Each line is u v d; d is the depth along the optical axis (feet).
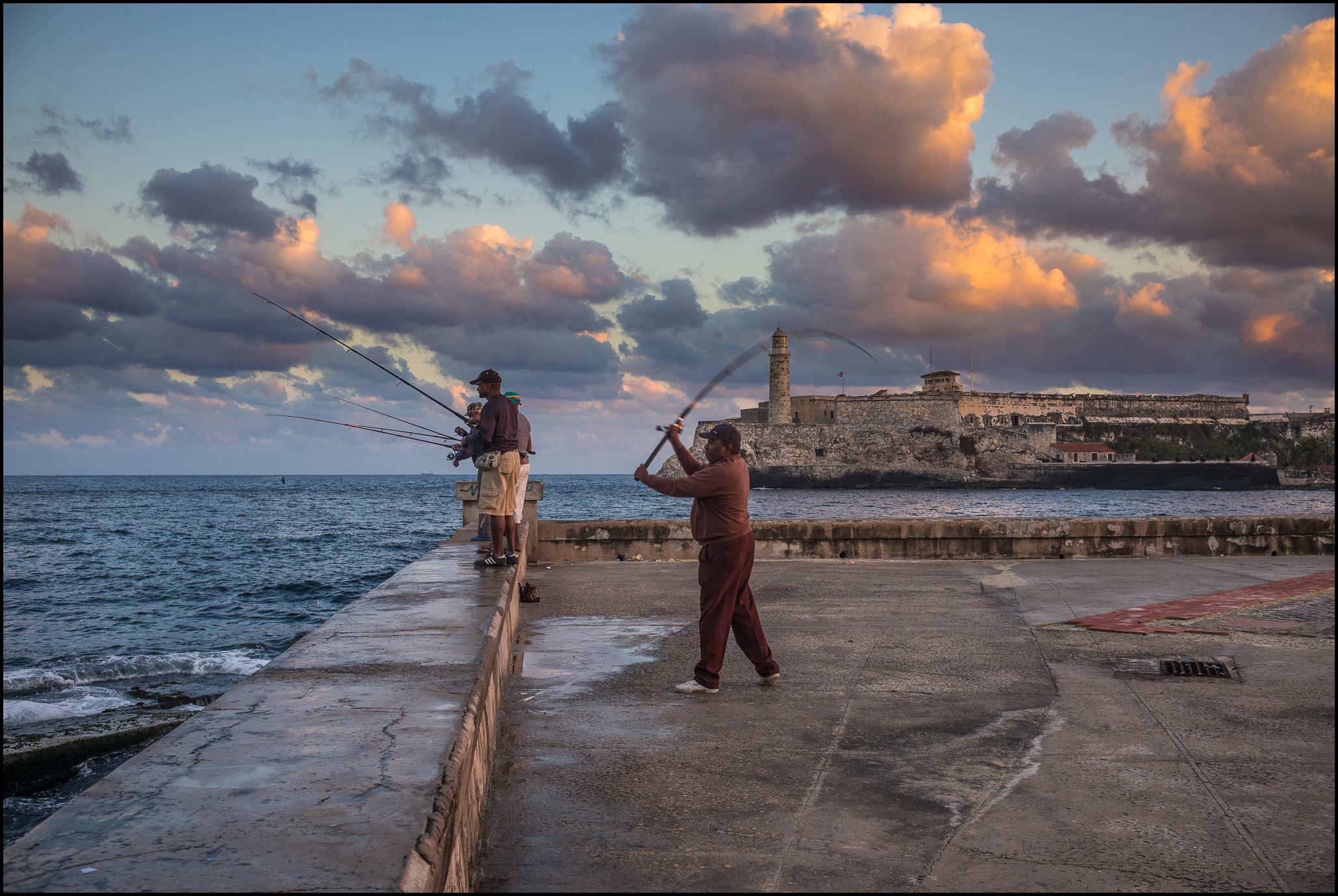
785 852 11.36
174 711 35.94
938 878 10.60
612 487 625.41
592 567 43.65
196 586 94.99
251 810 7.89
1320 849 11.28
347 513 257.14
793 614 29.89
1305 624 26.81
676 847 11.56
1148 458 538.47
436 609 19.97
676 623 28.50
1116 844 11.51
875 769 14.58
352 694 12.46
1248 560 45.47
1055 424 538.88
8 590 92.43
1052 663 22.36
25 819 25.44
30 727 36.06
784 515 288.51
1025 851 11.32
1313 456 557.33
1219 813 12.52
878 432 523.29
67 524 199.41
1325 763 14.65
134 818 7.64
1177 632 25.91
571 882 10.57
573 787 13.82
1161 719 17.29
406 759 9.45
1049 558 46.85
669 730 16.83
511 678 21.18
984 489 513.04
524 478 33.65
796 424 527.81
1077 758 15.05
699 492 19.34
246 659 52.95
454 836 8.73
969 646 24.57
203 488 602.03
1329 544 47.70
